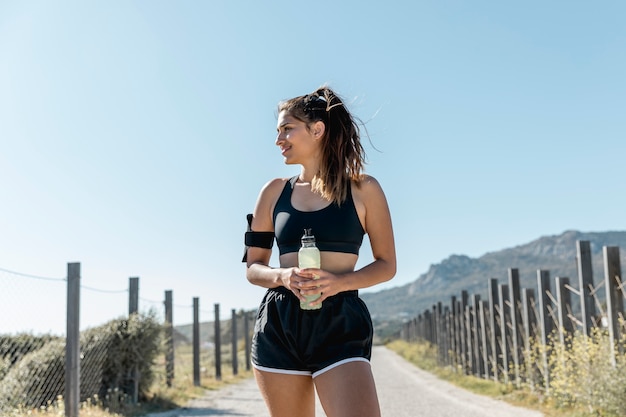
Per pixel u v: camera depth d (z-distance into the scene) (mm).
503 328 14406
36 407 9578
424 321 34438
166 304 14352
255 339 2895
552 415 9328
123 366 11523
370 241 2959
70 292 8797
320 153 2924
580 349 9219
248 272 2926
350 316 2734
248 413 10766
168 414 10648
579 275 9602
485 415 9758
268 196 3035
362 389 2625
